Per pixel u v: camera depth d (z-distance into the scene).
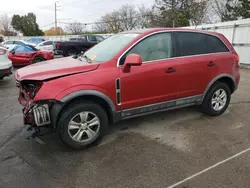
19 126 3.81
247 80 7.51
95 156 2.90
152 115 4.28
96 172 2.58
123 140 3.32
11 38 40.81
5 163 2.73
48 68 2.98
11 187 2.32
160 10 36.00
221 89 4.17
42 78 2.72
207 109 4.13
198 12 29.36
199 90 3.88
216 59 3.95
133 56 2.92
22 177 2.48
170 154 2.94
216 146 3.13
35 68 3.09
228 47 4.19
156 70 3.33
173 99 3.64
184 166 2.68
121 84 3.10
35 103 2.74
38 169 2.62
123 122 3.97
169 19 31.23
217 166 2.67
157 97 3.45
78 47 15.53
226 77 4.15
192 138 3.38
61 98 2.70
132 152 2.99
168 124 3.88
